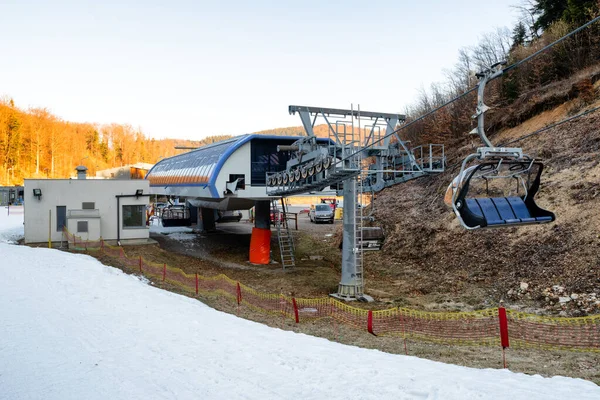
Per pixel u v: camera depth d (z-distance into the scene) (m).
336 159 16.69
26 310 11.51
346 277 17.00
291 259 25.70
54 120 141.00
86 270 17.19
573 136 21.81
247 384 6.90
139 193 26.19
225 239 30.86
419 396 6.23
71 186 25.33
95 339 9.32
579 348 9.91
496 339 10.86
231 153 23.39
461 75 43.69
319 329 12.27
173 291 16.30
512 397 6.06
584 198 17.25
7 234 28.47
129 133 171.25
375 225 27.16
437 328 11.98
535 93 28.48
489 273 17.25
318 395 6.41
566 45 29.06
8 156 107.38
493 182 21.59
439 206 24.62
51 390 6.74
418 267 20.86
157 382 7.02
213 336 9.65
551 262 15.65
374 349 9.94
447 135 36.75
